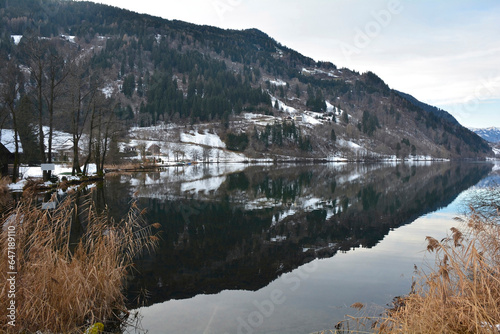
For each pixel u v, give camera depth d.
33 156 36.97
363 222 15.17
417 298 4.92
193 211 17.20
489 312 4.11
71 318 5.22
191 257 9.46
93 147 38.69
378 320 5.48
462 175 50.50
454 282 5.16
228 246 10.70
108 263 6.14
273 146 135.62
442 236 12.36
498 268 4.76
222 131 152.00
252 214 16.89
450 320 4.27
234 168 72.00
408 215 17.08
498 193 25.98
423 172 59.09
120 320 5.67
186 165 87.19
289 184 34.78
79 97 31.06
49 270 5.43
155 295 6.78
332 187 32.00
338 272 8.23
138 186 28.73
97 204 17.73
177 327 5.40
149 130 135.75
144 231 12.34
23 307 4.89
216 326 5.39
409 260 9.32
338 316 5.74
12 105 24.64
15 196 16.50
